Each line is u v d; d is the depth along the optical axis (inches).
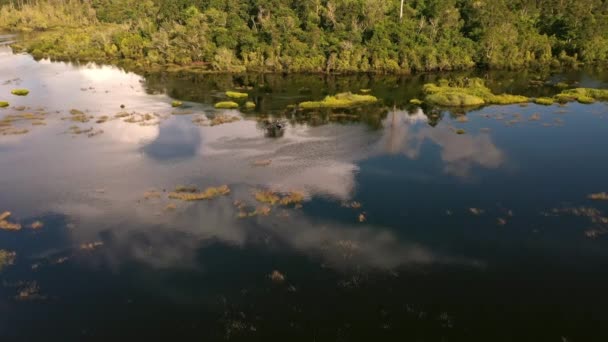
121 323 1194.6
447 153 2363.4
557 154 2330.2
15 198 1903.3
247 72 4704.7
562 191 1908.2
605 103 3326.8
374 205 1803.6
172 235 1610.5
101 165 2240.4
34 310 1247.5
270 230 1627.7
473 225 1649.9
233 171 2139.5
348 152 2380.7
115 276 1387.8
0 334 1162.0
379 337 1127.0
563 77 4279.0
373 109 3287.4
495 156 2316.7
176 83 4256.9
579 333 1133.7
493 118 2992.1
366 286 1317.7
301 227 1643.7
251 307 1240.8
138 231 1638.8
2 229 1662.2
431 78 4345.5
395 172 2122.3
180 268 1421.0
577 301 1246.9
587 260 1434.5
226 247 1529.3
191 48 5147.6
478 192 1911.9
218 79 4416.8
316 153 2364.7
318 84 4175.7
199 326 1177.4
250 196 1888.5
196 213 1753.2
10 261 1465.3
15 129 2815.0
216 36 5098.4
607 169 2128.4
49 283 1359.5
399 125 2871.6
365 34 4813.0
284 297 1277.1
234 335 1143.6
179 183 2023.9
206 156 2340.1
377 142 2539.4
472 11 5172.2
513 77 4335.6
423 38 4687.5
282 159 2281.0
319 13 5265.8
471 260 1440.7
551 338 1117.7
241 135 2682.1
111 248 1537.9
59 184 2030.0
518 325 1160.8
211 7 5762.8
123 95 3784.5
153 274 1395.2
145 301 1275.8
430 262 1430.9
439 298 1264.8
